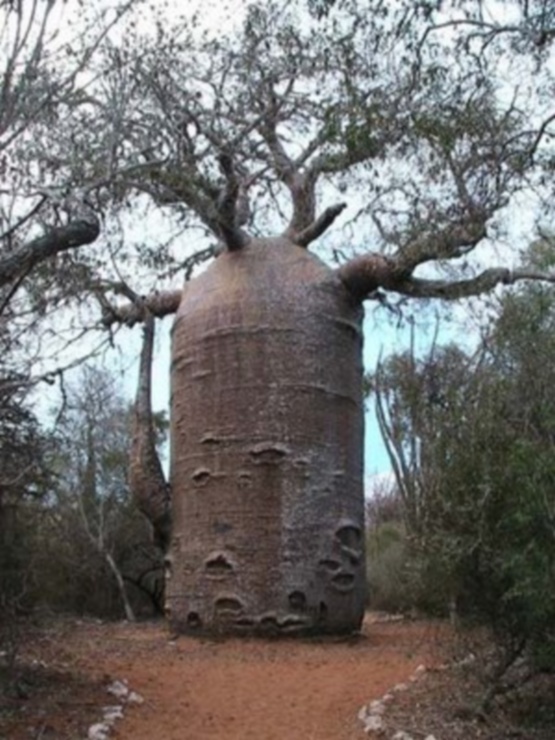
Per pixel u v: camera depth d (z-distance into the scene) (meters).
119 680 9.92
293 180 15.59
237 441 13.88
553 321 9.91
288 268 14.67
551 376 7.99
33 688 9.14
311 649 12.72
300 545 13.59
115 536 25.77
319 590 13.58
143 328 16.14
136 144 11.32
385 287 14.58
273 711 9.03
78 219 7.22
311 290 14.52
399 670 10.79
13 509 9.14
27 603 10.30
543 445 7.55
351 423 14.51
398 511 29.17
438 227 11.43
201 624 13.64
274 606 13.41
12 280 7.70
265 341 14.10
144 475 14.91
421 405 11.53
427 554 8.07
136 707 8.92
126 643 13.18
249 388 13.99
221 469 13.90
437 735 7.76
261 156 15.52
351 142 9.57
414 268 14.06
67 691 9.15
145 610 25.97
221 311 14.37
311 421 14.02
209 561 13.70
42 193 7.57
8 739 7.49
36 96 8.55
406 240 12.82
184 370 14.63
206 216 13.86
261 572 13.49
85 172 9.15
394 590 21.80
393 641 13.49
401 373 21.48
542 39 8.56
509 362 8.41
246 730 8.35
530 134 9.59
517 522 7.42
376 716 8.34
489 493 7.66
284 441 13.83
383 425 21.73
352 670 10.98
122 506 26.06
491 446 7.82
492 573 7.74
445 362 20.61
